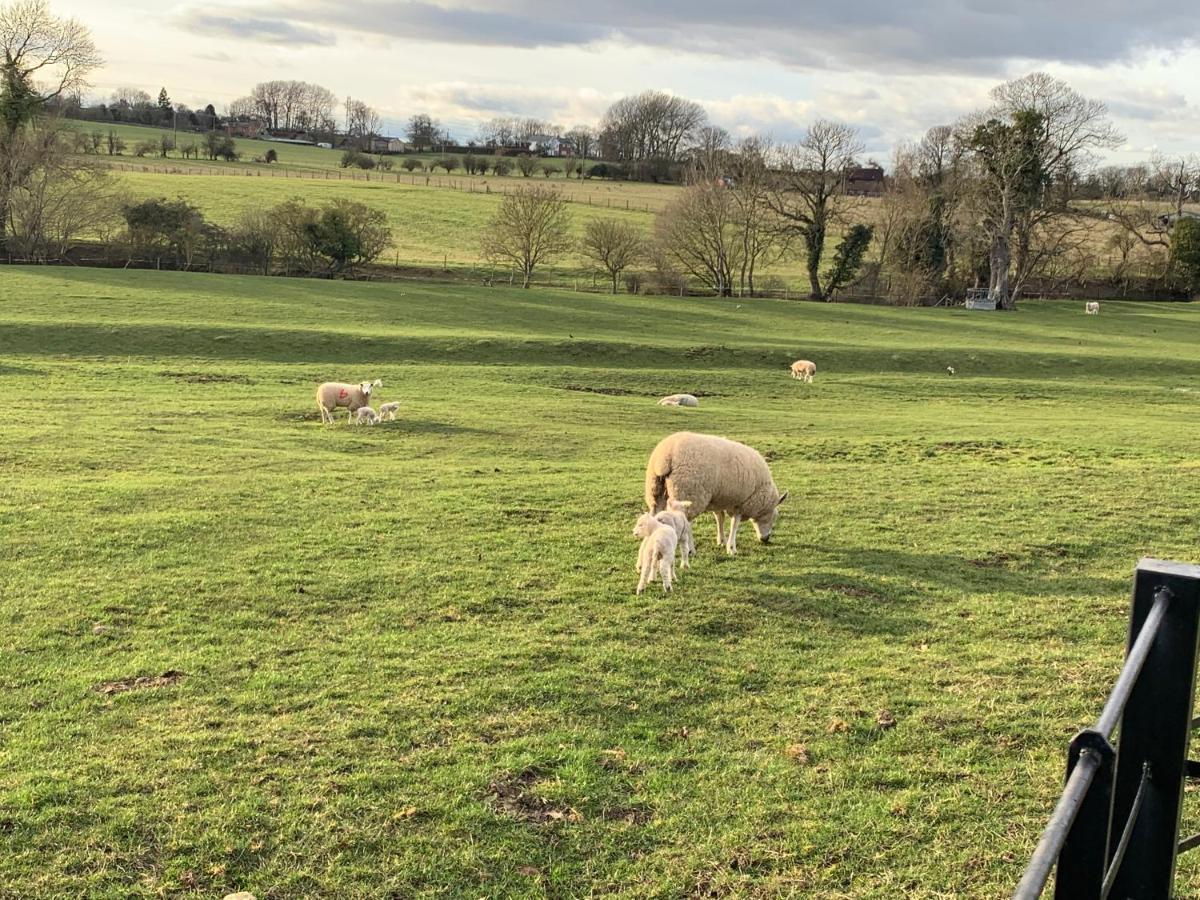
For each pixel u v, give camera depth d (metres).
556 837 6.33
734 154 83.12
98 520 14.13
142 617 10.35
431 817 6.49
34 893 5.59
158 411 25.91
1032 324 67.94
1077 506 16.34
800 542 14.13
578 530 14.45
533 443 23.62
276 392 30.64
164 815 6.40
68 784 6.72
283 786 6.81
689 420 28.53
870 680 9.02
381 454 21.50
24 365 32.97
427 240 91.81
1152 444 24.55
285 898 5.63
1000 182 80.69
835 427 27.91
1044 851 2.33
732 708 8.38
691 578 12.21
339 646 9.60
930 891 5.78
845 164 80.94
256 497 16.16
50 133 67.62
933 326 63.75
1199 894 5.67
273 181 113.25
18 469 17.98
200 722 7.82
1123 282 95.50
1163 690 3.20
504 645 9.70
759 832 6.42
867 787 7.04
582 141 173.25
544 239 78.31
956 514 15.91
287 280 63.31
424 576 11.99
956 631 10.44
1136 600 3.26
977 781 7.10
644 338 49.53
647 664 9.30
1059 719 8.12
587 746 7.56
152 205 68.69
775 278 89.94
